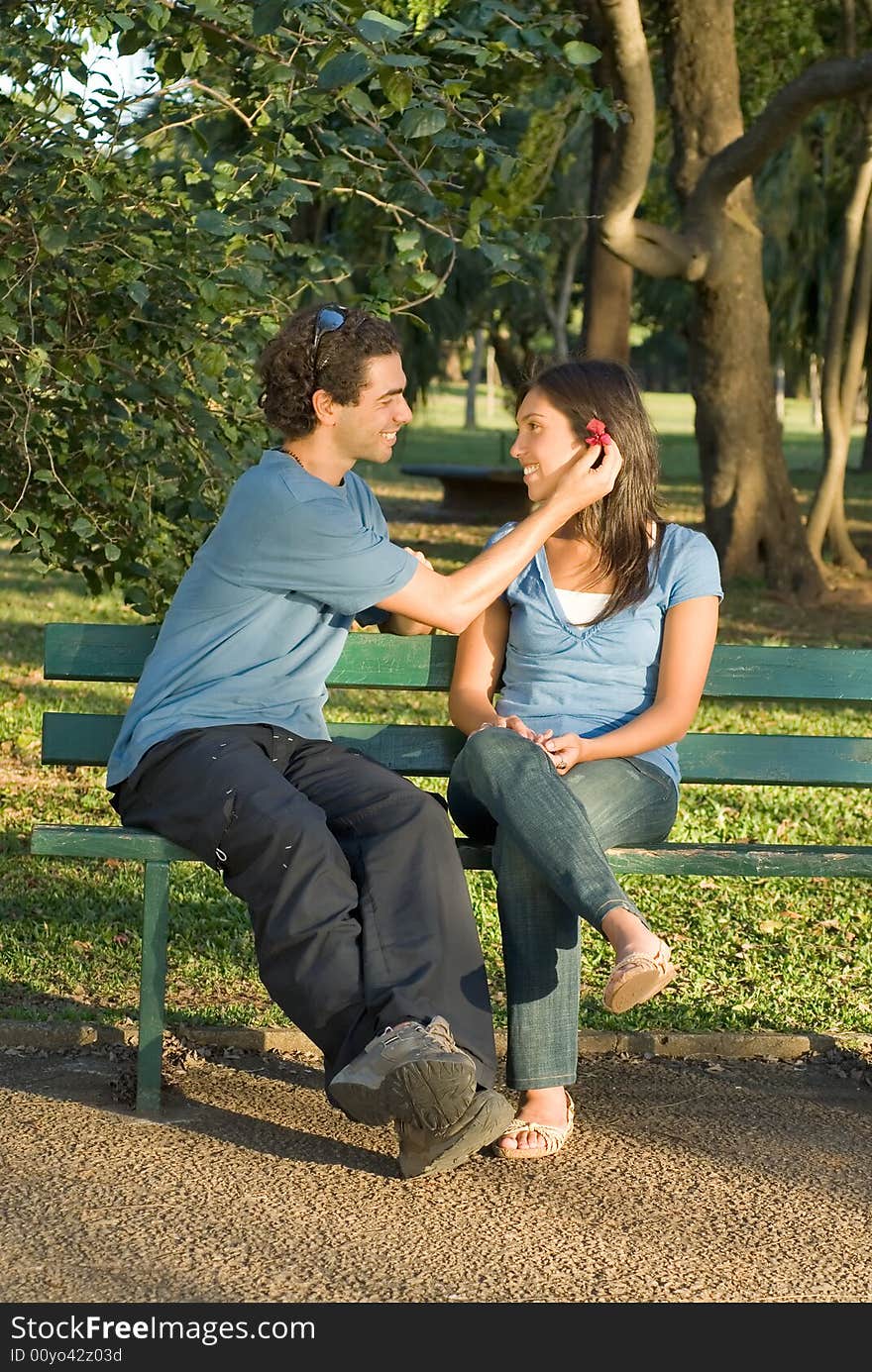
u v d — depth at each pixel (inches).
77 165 176.4
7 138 175.8
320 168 182.7
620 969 110.9
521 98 510.9
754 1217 114.8
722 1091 140.2
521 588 139.7
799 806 257.3
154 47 182.5
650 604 137.2
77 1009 151.5
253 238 183.6
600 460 135.3
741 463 554.9
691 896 202.5
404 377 129.5
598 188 580.1
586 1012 157.1
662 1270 106.6
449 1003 114.2
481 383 3316.9
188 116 190.4
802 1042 149.3
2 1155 121.1
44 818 227.5
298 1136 126.9
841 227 579.2
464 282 787.4
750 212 543.2
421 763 149.2
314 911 115.6
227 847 119.3
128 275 174.7
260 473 128.0
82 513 194.2
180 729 125.7
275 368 128.3
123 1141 124.5
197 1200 114.6
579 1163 123.5
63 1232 109.0
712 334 548.7
